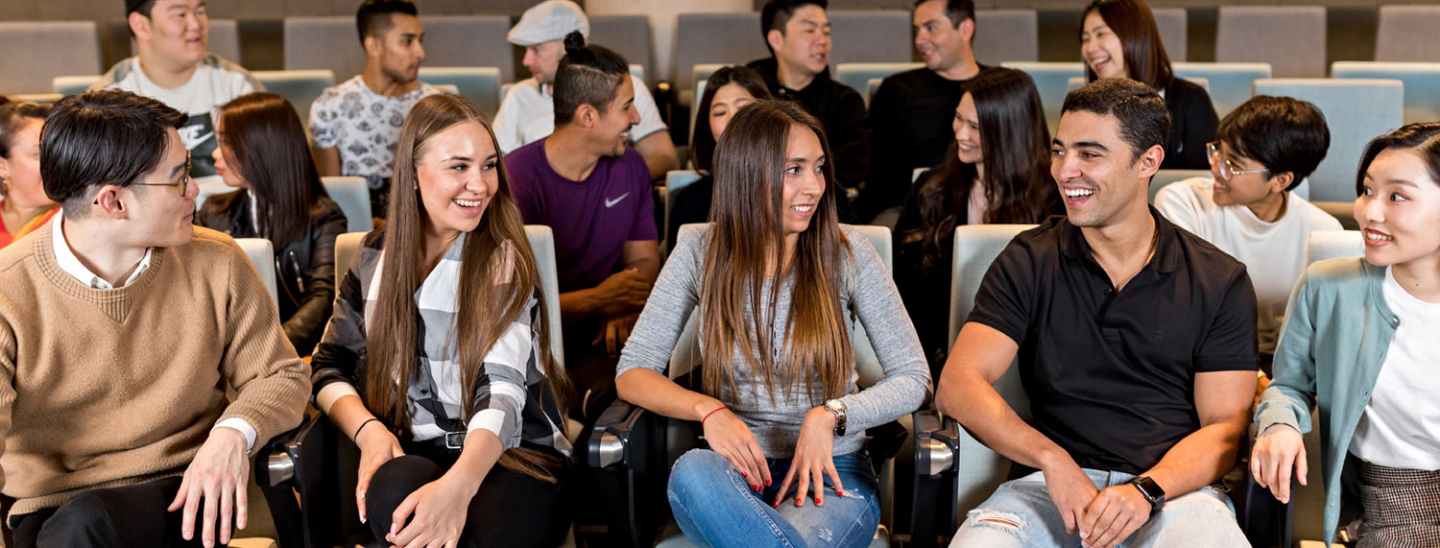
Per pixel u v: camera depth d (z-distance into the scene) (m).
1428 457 1.54
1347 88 3.23
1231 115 2.14
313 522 1.63
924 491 1.59
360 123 3.49
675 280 1.82
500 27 4.72
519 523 1.62
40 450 1.53
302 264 2.39
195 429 1.62
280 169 2.33
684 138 4.50
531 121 3.63
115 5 5.46
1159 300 1.67
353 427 1.68
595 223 2.55
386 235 1.74
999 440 1.64
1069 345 1.72
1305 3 5.24
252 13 5.54
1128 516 1.52
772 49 3.56
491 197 1.74
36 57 4.52
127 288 1.49
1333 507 1.58
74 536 1.37
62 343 1.48
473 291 1.72
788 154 1.67
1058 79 3.78
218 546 1.58
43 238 1.48
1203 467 1.58
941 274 2.43
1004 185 2.35
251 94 2.37
